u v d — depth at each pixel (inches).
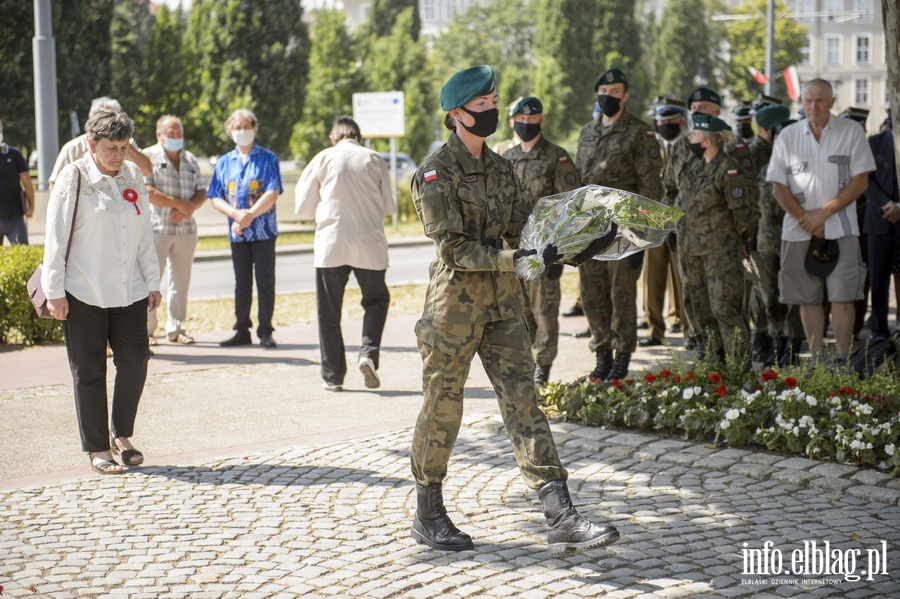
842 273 322.0
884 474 224.5
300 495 222.8
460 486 226.1
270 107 1748.3
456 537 186.5
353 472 239.3
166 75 1667.1
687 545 187.3
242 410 308.7
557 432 268.2
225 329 476.1
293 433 281.4
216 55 1694.1
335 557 185.2
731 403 261.4
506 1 2962.6
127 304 241.8
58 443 274.5
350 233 322.7
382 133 1088.8
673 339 421.1
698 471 234.4
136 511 213.9
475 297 181.2
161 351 409.7
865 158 320.2
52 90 651.5
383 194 327.6
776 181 329.4
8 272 423.2
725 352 324.5
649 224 176.2
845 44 3127.5
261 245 415.8
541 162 320.8
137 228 243.8
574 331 441.4
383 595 167.2
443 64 3009.4
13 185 475.2
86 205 236.2
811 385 268.8
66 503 220.1
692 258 330.0
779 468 231.1
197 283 687.1
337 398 324.2
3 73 1424.7
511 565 179.0
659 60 2896.2
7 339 433.1
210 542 194.4
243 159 414.0
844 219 321.7
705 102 377.4
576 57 2534.5
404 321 490.9
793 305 354.6
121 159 239.5
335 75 1847.9
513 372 183.3
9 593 171.0
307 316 517.3
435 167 177.9
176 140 410.0
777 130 385.1
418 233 1041.5
